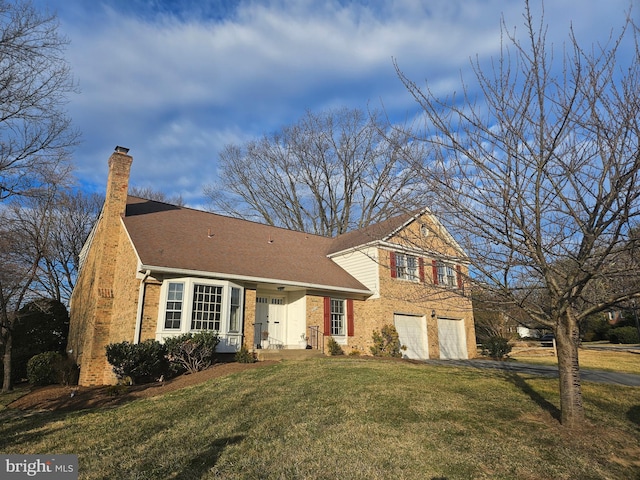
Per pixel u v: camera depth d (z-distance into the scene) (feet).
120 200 54.60
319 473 17.56
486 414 24.79
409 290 64.44
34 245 63.62
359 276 65.05
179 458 20.25
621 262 18.29
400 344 62.03
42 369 51.31
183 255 48.39
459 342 71.10
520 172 20.22
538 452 19.19
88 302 55.72
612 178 17.25
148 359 40.55
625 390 31.78
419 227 24.95
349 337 60.70
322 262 66.95
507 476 16.92
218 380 36.88
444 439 20.92
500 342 67.92
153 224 54.44
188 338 42.32
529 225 20.27
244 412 26.96
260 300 58.59
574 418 21.88
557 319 21.91
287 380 34.68
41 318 68.49
